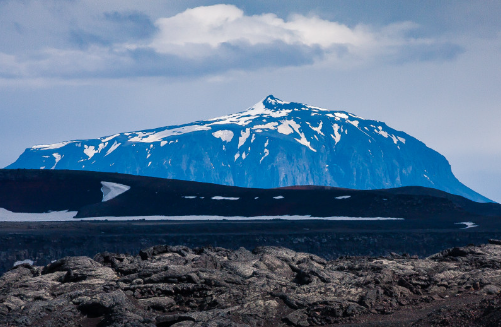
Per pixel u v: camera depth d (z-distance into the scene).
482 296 68.50
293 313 65.00
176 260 81.31
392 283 75.31
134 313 65.44
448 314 59.06
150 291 71.31
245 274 77.19
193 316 62.62
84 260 80.62
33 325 62.06
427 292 73.00
